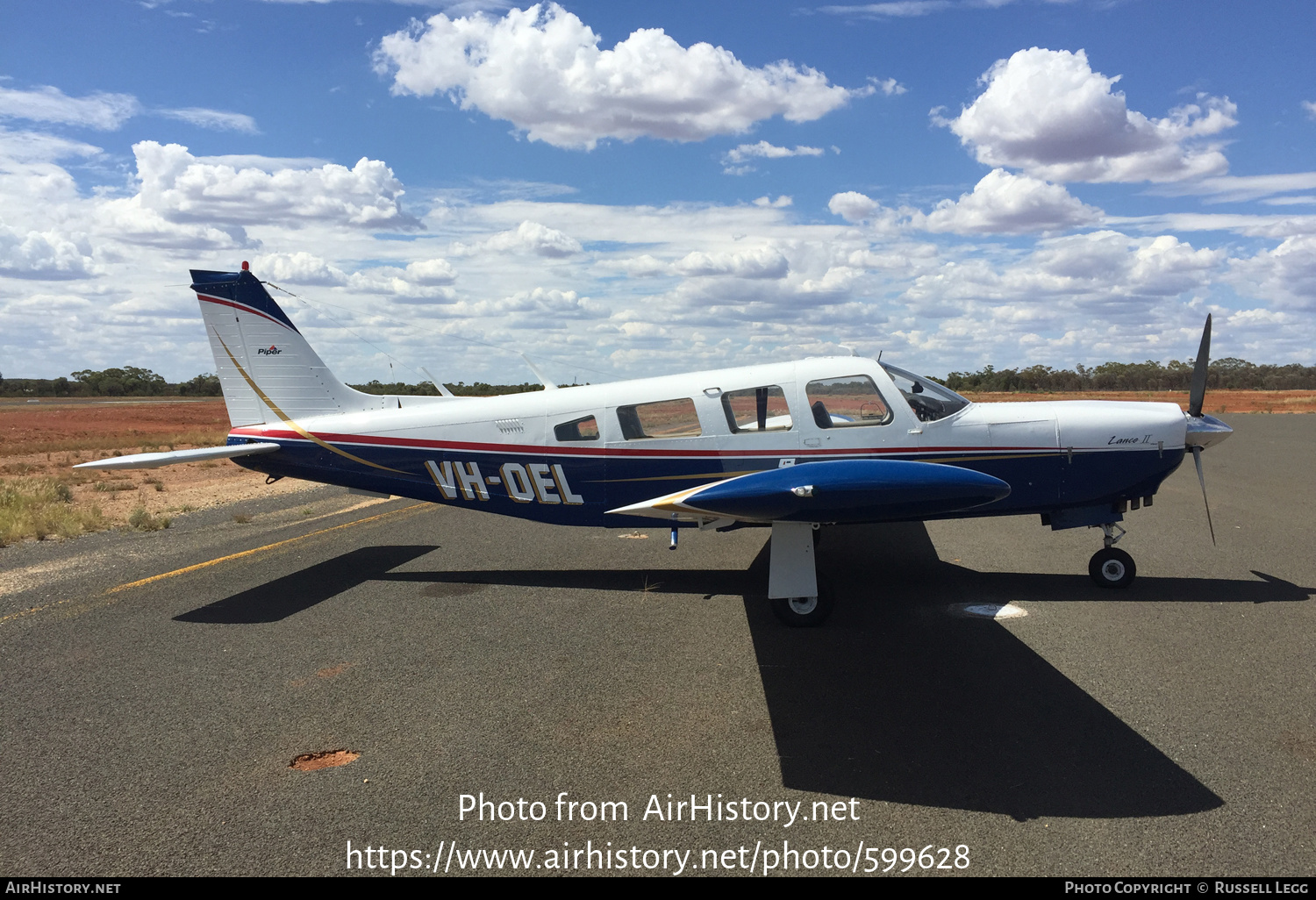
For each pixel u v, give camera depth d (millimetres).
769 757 3414
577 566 7156
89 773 3389
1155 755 3328
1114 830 2799
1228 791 3029
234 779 3312
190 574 7008
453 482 6953
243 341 7324
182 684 4387
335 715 3943
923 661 4523
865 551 7445
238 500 11922
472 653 4844
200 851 2805
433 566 7234
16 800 3174
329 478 7250
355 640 5113
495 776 3305
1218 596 5672
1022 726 3641
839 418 6172
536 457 6668
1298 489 10938
